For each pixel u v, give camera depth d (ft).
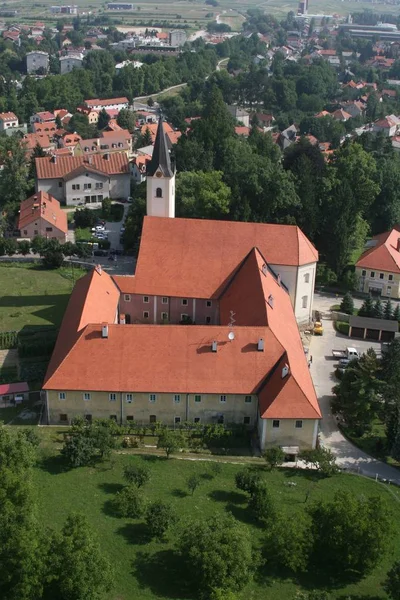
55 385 302.25
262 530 238.07
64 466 272.72
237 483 258.98
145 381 303.68
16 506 200.03
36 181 655.35
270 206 521.24
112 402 305.94
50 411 307.78
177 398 305.53
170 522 229.86
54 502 244.01
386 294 480.64
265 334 314.76
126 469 261.85
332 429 322.55
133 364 306.76
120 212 627.87
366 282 485.15
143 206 536.83
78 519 204.33
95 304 347.36
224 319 355.15
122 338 310.65
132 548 222.28
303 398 292.61
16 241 536.42
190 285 387.96
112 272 499.92
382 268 476.95
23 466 224.33
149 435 306.35
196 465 282.97
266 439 295.48
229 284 387.14
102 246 545.85
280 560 218.38
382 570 226.99
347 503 228.63
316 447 297.53
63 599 192.95
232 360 309.63
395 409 312.71
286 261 394.32
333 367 377.09
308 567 224.12
